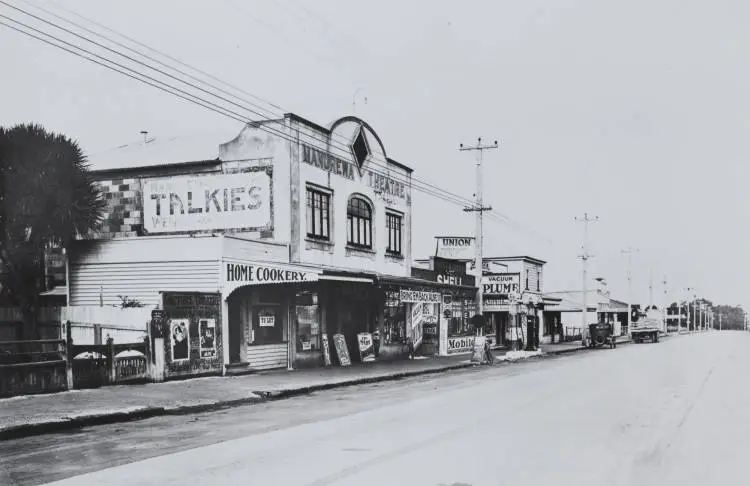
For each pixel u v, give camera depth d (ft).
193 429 41.29
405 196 123.13
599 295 262.47
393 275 118.11
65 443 36.70
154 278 79.66
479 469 28.27
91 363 60.08
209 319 74.08
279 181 89.35
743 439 35.94
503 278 175.83
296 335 91.04
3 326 81.41
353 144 104.88
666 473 27.84
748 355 128.77
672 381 71.77
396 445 33.91
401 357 120.47
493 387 66.69
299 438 36.45
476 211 123.65
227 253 78.54
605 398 55.57
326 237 97.55
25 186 77.00
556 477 26.94
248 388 63.67
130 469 28.81
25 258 80.59
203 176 91.50
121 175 93.61
